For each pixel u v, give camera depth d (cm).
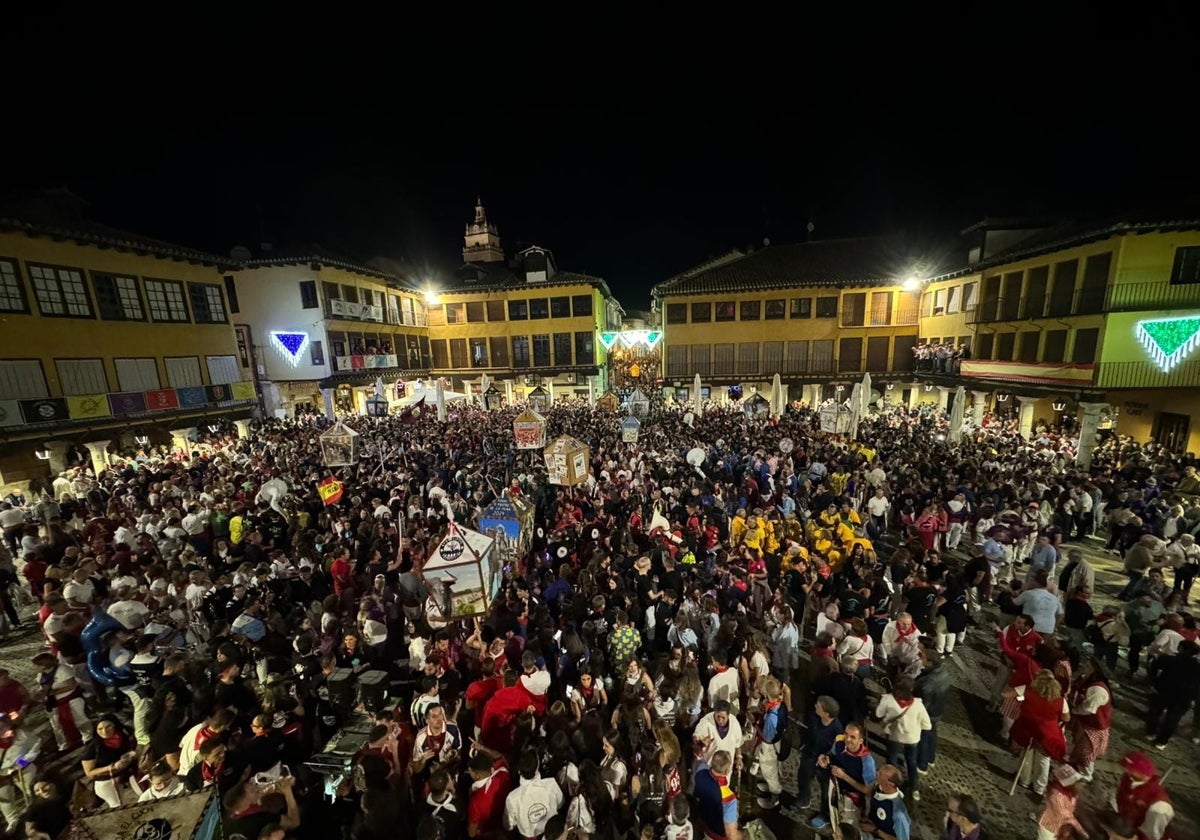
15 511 1170
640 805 461
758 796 587
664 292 3506
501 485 1330
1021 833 533
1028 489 1238
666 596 766
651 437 1859
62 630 689
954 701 736
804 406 2795
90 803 453
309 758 587
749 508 1173
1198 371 1797
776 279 3375
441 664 647
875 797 447
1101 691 557
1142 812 424
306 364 2956
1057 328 2155
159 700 559
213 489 1273
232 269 2784
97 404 1872
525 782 432
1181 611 728
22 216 1820
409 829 443
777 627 729
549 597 803
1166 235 1822
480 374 3978
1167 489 1364
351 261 3325
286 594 834
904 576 873
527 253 3844
